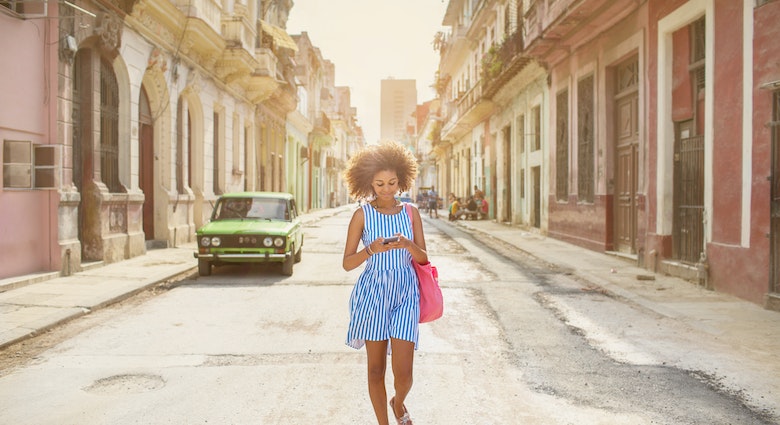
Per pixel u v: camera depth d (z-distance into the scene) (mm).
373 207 3482
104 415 4012
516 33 19906
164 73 14562
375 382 3361
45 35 9680
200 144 17672
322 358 5402
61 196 9773
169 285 9523
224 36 18234
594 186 14391
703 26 9398
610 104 13633
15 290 8477
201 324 6781
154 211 14938
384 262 3377
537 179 21156
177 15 14430
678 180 10289
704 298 8094
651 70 10875
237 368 5090
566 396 4395
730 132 8203
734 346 5750
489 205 29594
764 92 7395
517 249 15195
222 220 11203
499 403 4246
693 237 9688
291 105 31188
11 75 8969
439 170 56250
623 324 6754
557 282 9797
